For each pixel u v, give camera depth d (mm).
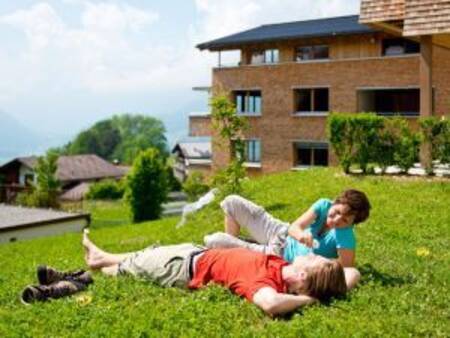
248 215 8953
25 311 7258
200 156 77000
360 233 12750
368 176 19781
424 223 13656
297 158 42281
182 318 6754
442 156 18688
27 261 17016
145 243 16656
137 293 7789
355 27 40000
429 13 19656
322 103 41500
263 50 44219
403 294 7582
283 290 7340
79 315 7031
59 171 101000
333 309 6973
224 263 7727
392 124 19406
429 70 20000
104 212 67812
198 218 19109
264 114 43219
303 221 8383
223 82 44906
